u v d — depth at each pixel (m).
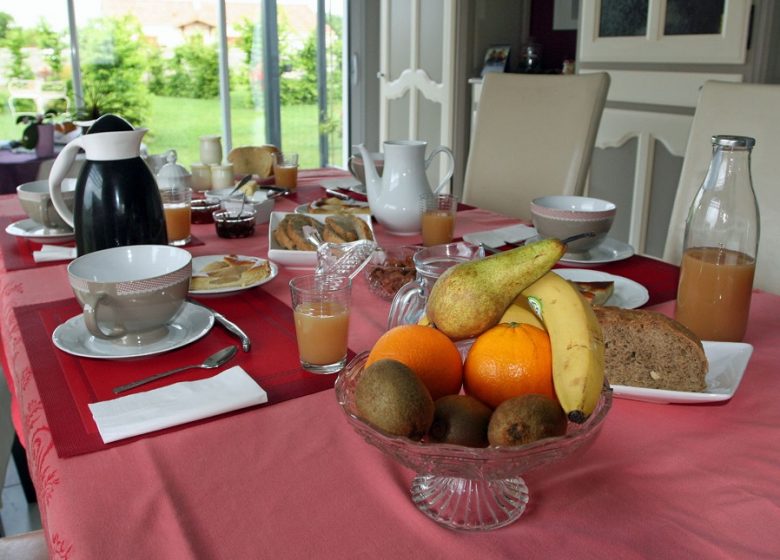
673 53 2.59
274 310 0.95
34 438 0.64
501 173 1.82
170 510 0.52
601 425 0.51
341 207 1.48
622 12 2.78
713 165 0.84
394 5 4.06
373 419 0.46
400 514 0.51
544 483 0.56
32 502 1.61
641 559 0.47
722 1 2.38
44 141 2.83
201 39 4.61
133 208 1.04
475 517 0.51
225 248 1.29
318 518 0.51
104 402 0.67
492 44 3.77
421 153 1.34
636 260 1.19
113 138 1.01
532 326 0.55
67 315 0.93
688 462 0.58
